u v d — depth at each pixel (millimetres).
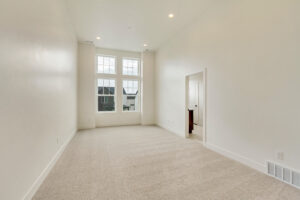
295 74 2020
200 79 6469
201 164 2688
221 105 3189
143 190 1917
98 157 2986
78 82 5570
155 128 5910
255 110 2514
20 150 1523
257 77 2479
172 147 3623
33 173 1808
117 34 4906
